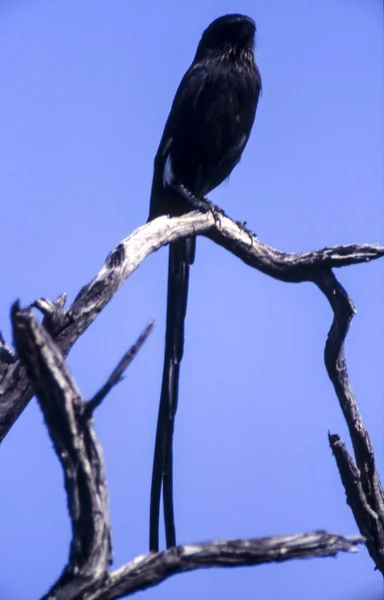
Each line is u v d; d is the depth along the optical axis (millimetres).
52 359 5254
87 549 5535
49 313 8039
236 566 5648
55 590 5516
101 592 5531
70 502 5512
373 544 8852
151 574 5570
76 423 5391
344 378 9625
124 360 5312
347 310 9711
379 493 8977
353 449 9219
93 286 8242
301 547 5684
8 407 8203
